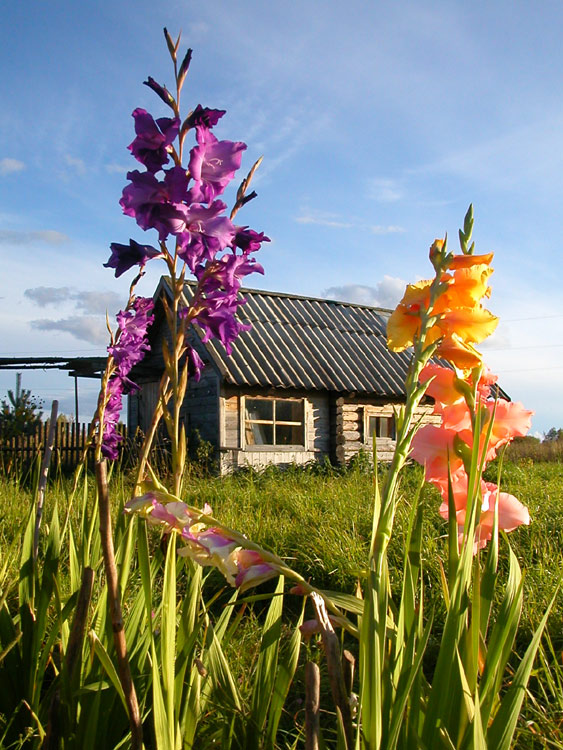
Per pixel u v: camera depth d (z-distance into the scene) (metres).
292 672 1.77
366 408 15.44
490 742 1.33
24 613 2.16
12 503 5.04
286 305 17.19
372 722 1.21
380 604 1.26
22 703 2.08
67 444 13.35
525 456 19.89
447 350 1.26
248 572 1.12
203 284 1.86
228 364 13.42
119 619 1.36
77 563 2.62
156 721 1.45
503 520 1.49
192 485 9.53
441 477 1.46
